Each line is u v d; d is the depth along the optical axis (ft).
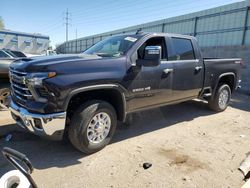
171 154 11.93
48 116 9.72
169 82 14.40
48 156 11.30
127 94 12.19
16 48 129.49
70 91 10.03
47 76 9.60
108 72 11.23
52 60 10.50
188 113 19.56
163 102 14.69
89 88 10.59
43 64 9.89
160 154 11.87
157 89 13.73
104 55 12.60
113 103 12.60
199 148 12.76
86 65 10.66
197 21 55.83
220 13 49.88
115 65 11.61
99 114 11.36
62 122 10.03
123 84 11.87
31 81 9.79
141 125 16.16
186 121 17.43
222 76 19.07
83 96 11.33
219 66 18.57
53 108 9.78
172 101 15.39
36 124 10.07
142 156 11.58
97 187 9.05
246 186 9.36
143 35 13.50
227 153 12.26
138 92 12.69
